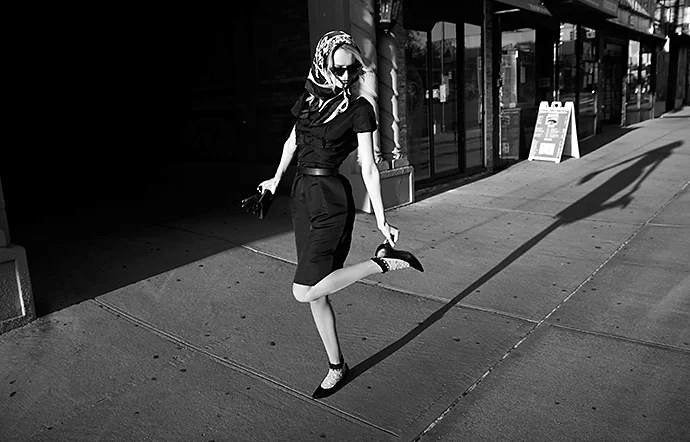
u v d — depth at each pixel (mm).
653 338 3871
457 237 6289
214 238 6156
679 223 6578
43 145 10500
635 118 19859
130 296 4652
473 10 9609
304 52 7602
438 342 3918
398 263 3209
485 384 3396
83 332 4062
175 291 4766
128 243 6008
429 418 3082
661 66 22875
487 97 10102
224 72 8727
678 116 22031
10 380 3486
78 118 10430
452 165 9672
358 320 4281
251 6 8094
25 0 9898
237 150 8859
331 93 3119
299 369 3600
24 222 7016
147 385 3438
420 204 7891
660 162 10711
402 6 7812
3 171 10344
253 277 5078
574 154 11789
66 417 3141
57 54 10289
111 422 3092
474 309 4434
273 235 6250
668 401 3158
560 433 2922
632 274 5047
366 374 3535
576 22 14258
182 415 3146
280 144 8188
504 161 11570
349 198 3205
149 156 10219
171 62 9469
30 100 10406
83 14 10031
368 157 3131
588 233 6340
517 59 12102
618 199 7910
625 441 2842
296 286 3146
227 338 4000
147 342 3941
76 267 5285
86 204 8023
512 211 7430
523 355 3715
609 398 3209
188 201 8031
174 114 9695
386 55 7156
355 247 5918
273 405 3229
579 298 4578
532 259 5523
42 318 4242
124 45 9930
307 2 7281
